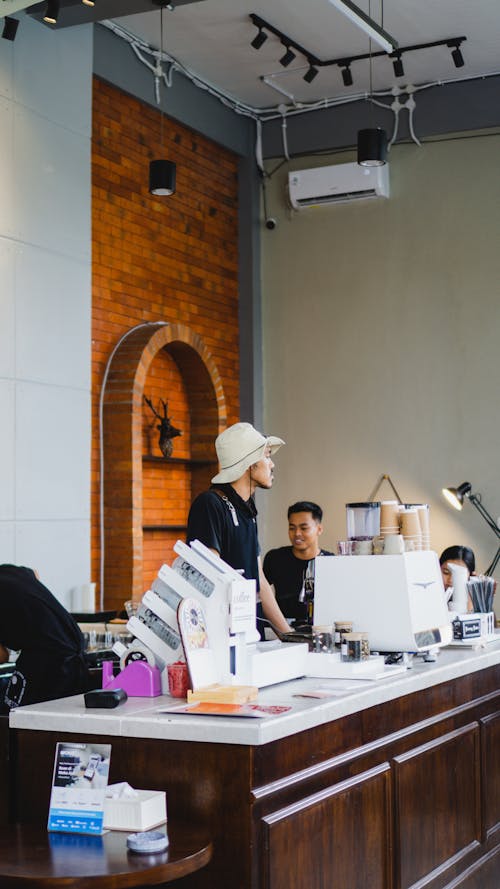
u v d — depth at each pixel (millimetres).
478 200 8500
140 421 7469
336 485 8891
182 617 3246
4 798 3225
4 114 6367
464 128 8500
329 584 4090
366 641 3791
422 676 3789
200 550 3482
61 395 6727
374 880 3477
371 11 7293
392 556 3990
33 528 6449
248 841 2859
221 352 8930
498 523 8172
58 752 2973
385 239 8820
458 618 4531
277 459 9109
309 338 9070
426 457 8594
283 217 9195
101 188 7547
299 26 7508
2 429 6250
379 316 8812
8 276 6344
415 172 8727
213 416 8492
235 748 2895
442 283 8602
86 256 7004
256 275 9203
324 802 3178
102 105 7582
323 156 9055
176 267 8359
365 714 3500
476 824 4328
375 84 8633
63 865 2613
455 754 4148
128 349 7516
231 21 7480
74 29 6977
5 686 4027
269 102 9008
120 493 7352
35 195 6578
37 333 6543
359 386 8859
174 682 3285
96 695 3158
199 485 8539
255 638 3557
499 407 8367
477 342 8461
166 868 2602
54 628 3787
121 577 7289
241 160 9234
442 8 7258
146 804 2871
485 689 4551
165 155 8273
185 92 8344
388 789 3586
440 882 3920
